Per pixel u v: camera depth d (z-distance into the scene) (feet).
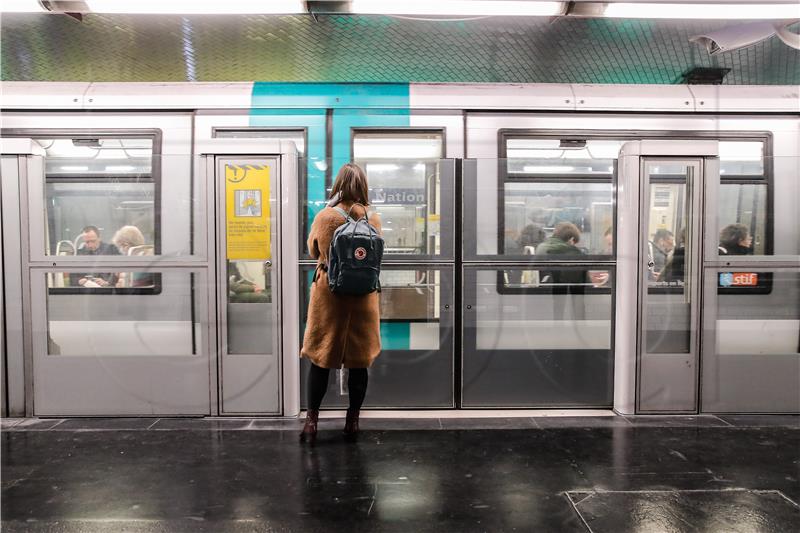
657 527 7.44
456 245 12.77
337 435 10.93
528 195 12.82
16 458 9.77
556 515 7.75
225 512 7.80
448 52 14.58
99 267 12.22
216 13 10.57
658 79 16.05
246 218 12.08
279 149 11.96
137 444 10.46
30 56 14.57
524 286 12.85
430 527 7.42
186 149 13.85
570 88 14.15
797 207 13.08
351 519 7.63
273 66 15.31
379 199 12.85
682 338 12.59
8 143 11.98
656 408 12.59
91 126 13.82
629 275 12.44
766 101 14.29
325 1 10.27
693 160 12.39
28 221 12.14
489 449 10.21
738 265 12.67
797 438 10.91
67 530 7.34
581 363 12.95
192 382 12.25
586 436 10.98
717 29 13.61
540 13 10.77
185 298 12.24
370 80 15.69
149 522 7.54
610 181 12.81
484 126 13.94
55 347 12.26
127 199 12.30
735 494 8.39
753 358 12.69
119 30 13.39
